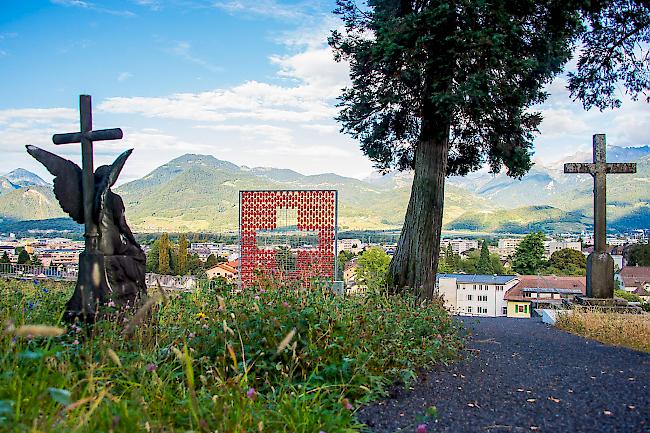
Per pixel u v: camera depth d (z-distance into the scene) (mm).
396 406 4625
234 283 6414
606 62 11789
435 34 10703
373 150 13867
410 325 6812
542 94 12773
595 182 13445
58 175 7059
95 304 6609
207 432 3111
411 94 12422
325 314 5414
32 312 5938
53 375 3408
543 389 5398
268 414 3686
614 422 4309
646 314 11875
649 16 10891
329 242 13898
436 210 12461
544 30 11250
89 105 7238
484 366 6617
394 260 12609
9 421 2598
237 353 4883
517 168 13391
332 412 3889
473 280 47656
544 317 13250
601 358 7430
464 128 13359
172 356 4672
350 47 12094
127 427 2920
